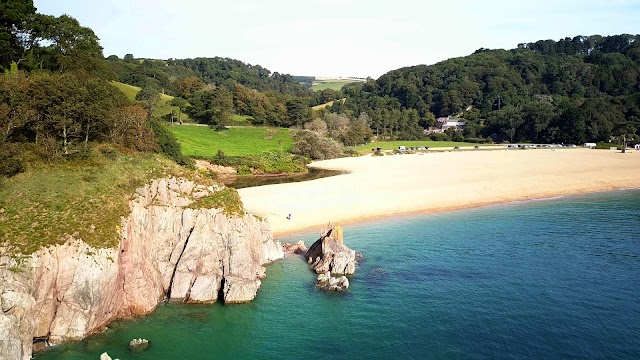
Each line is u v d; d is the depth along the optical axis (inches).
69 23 3361.2
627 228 2736.2
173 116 7037.4
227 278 1797.5
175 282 1769.2
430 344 1473.9
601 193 3850.9
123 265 1633.9
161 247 1814.7
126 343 1465.3
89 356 1378.0
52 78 2310.5
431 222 2987.2
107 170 1888.5
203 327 1588.3
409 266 2160.4
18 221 1529.3
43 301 1407.5
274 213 3147.1
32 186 1704.0
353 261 2123.5
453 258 2262.6
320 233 2775.6
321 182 4318.4
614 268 2076.8
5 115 1994.3
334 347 1470.2
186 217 1843.0
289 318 1659.7
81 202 1670.8
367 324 1609.3
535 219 3009.4
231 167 5433.1
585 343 1460.4
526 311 1675.7
